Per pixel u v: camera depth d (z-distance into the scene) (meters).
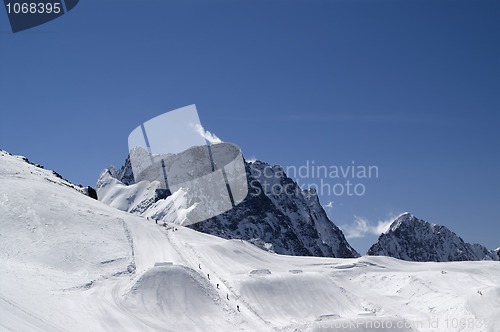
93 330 63.12
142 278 85.00
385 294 109.44
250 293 94.81
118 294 80.88
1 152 149.25
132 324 71.06
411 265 130.12
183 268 89.31
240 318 84.00
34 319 58.09
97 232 104.19
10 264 81.69
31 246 91.44
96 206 124.38
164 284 84.88
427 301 103.94
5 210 102.00
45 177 135.38
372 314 93.62
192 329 76.31
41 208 106.56
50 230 99.12
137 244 107.75
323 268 122.12
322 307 94.88
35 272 80.50
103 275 87.00
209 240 128.62
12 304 61.25
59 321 61.69
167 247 112.88
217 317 81.88
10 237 93.19
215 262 111.31
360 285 114.12
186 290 85.19
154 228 125.12
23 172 130.00
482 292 97.06
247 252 124.31
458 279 116.62
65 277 82.44
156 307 79.75
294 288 97.94
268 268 114.56
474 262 132.75
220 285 96.75
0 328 49.22
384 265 128.25
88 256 92.25
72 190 134.38
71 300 72.31
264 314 89.44
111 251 96.50
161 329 72.88
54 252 90.50
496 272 123.31
